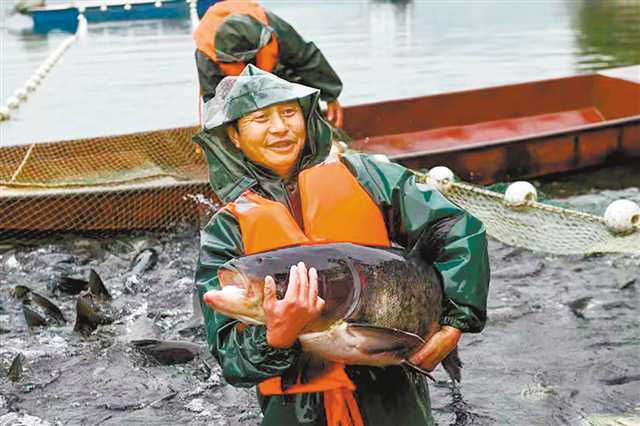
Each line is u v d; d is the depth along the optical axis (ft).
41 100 48.32
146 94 49.78
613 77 37.40
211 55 22.47
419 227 10.11
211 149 10.50
